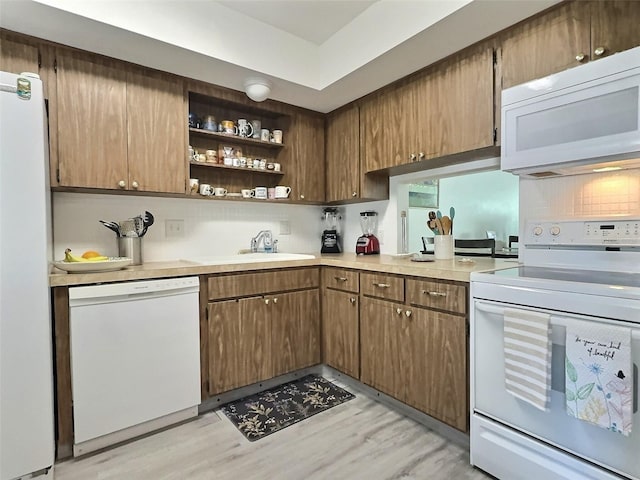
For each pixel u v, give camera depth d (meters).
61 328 1.62
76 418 1.64
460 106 1.95
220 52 1.99
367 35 2.05
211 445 1.75
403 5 1.83
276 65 2.22
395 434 1.84
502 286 1.43
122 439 1.78
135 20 1.72
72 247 2.10
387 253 2.83
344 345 2.37
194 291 1.98
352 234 3.15
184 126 2.23
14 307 1.41
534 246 1.81
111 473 1.55
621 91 1.26
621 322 1.11
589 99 1.33
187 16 1.88
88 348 1.66
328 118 2.93
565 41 1.54
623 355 1.08
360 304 2.25
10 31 1.69
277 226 3.01
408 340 1.94
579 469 1.22
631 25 1.38
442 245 2.30
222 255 2.70
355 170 2.67
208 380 2.05
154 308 1.84
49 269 1.67
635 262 1.49
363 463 1.60
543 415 1.31
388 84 2.37
